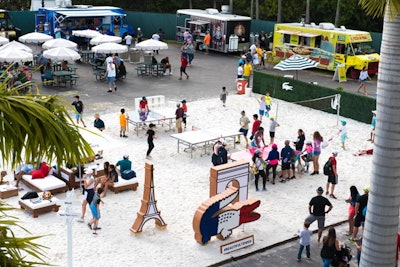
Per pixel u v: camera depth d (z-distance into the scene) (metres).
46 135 4.75
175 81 34.03
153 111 24.88
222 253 14.53
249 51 40.09
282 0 53.81
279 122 26.38
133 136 23.72
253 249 14.91
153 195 15.37
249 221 15.66
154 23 49.97
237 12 56.78
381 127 10.66
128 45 43.50
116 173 18.00
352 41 36.06
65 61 32.66
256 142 21.08
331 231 13.20
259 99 30.08
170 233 15.61
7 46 32.69
